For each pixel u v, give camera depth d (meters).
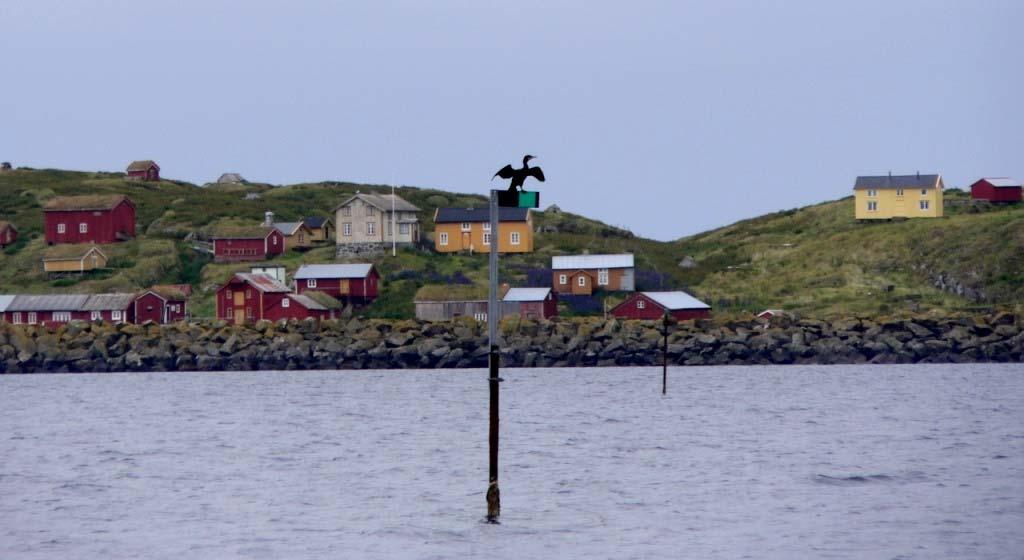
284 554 168.38
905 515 185.62
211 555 168.25
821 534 174.62
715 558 162.88
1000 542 168.88
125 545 174.62
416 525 183.62
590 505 196.12
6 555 169.75
